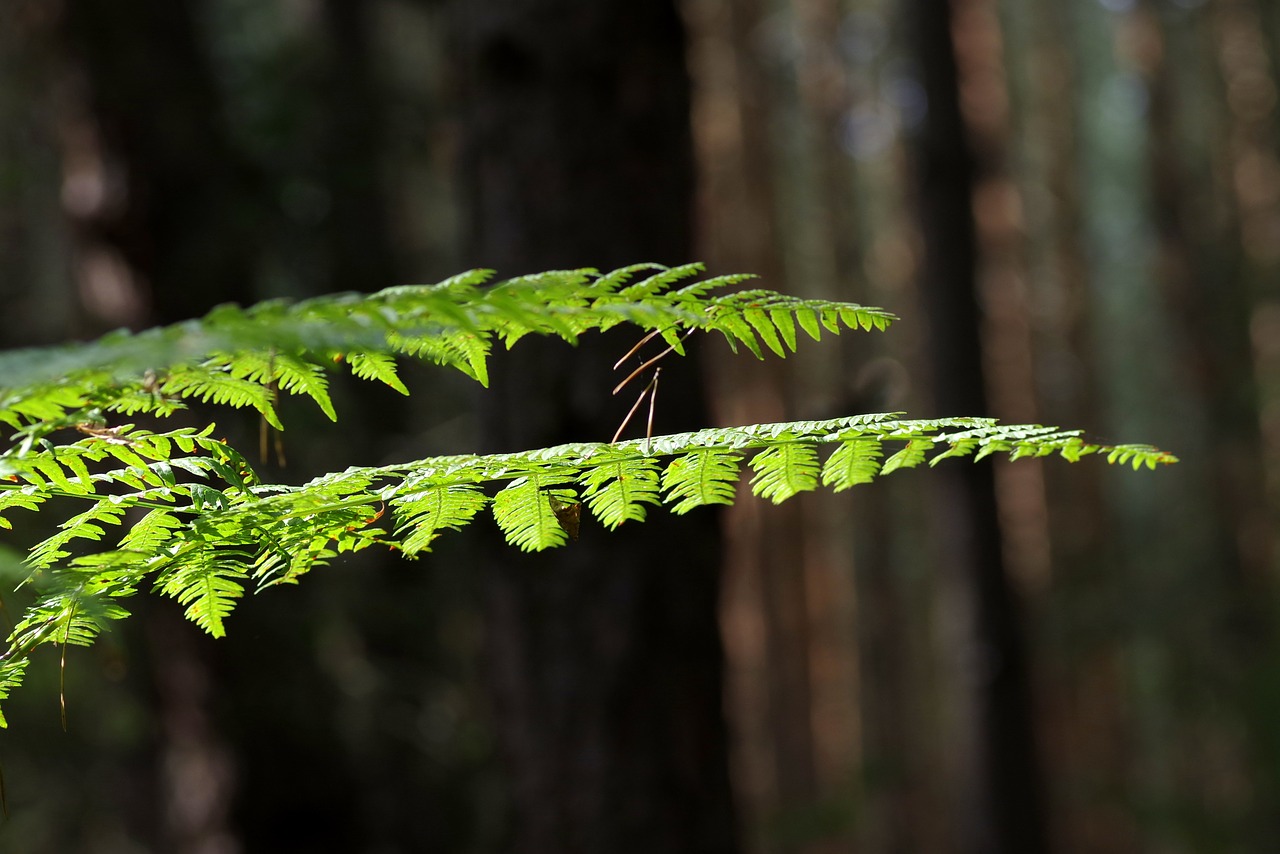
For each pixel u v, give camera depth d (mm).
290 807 5445
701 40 12961
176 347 660
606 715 3363
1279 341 15922
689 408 3342
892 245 17125
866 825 15078
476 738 6504
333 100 7070
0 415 862
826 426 1054
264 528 1087
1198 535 15320
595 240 3363
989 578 7113
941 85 7094
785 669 14492
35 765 7059
